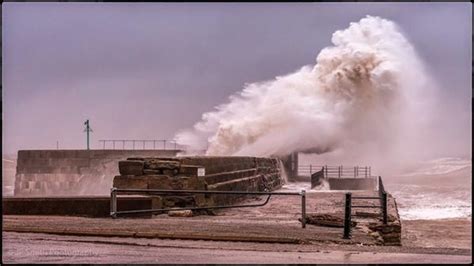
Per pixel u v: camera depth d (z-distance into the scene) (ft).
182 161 84.79
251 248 54.60
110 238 59.00
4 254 49.34
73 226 63.87
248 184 120.67
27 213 74.79
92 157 167.43
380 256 51.96
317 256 50.80
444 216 119.44
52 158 168.14
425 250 60.18
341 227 70.13
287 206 100.58
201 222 71.26
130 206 75.41
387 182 247.29
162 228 63.36
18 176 169.58
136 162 82.33
